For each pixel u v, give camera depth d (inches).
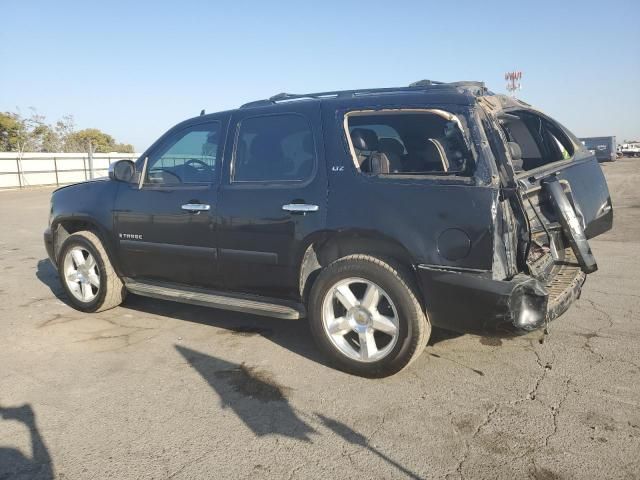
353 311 141.8
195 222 170.9
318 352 163.0
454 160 132.8
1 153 1275.8
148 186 187.6
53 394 137.5
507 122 165.3
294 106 158.1
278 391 136.6
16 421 123.9
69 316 205.9
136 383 143.4
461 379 140.3
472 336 169.5
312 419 122.2
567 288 139.9
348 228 139.6
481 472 100.9
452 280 125.7
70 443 114.3
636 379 137.2
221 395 135.4
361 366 141.3
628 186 753.0
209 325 191.5
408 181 135.0
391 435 114.5
